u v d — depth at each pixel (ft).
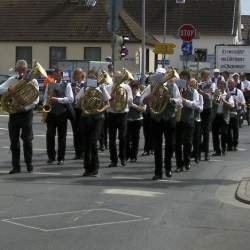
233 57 119.34
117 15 58.95
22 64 40.88
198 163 49.98
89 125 40.83
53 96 46.42
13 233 25.43
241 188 36.27
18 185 36.76
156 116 39.73
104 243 24.23
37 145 59.52
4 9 169.37
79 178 40.16
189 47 79.66
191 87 45.24
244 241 25.21
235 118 59.57
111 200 32.65
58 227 26.55
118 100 45.91
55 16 164.86
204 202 33.01
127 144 49.67
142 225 27.27
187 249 23.75
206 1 228.84
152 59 172.96
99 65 106.83
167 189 36.73
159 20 224.53
